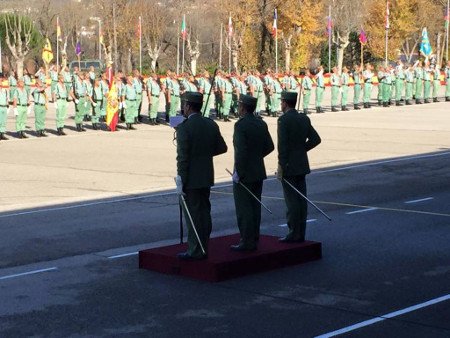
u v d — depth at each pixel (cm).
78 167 1880
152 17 5956
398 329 729
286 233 1151
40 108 2600
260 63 5697
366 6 6475
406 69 3991
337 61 6109
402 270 947
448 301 818
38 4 6481
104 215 1298
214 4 6250
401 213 1309
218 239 1037
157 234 1152
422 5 6531
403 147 2234
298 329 729
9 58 6122
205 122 923
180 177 905
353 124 2911
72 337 712
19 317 771
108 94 2762
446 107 3694
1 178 1712
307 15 5688
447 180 1661
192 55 5653
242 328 733
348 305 805
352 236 1137
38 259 1010
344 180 1667
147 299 830
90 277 923
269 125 2872
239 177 943
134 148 2262
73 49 6656
